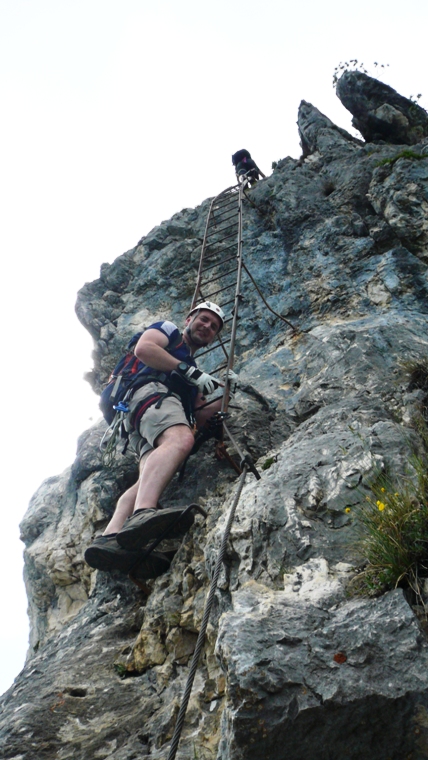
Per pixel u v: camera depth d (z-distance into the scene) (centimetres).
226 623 297
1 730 379
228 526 368
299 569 343
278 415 549
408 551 310
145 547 448
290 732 261
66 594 607
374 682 266
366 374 533
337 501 376
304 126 998
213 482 501
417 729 259
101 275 898
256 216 835
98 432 657
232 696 267
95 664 428
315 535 362
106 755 351
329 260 713
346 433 432
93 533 594
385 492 352
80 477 630
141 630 424
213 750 320
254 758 261
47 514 675
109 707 387
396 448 393
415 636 278
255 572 358
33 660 473
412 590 303
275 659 275
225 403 502
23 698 410
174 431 468
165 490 514
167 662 399
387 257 679
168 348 509
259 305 719
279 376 600
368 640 280
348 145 905
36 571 624
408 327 584
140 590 482
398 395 492
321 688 265
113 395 505
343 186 798
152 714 369
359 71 966
